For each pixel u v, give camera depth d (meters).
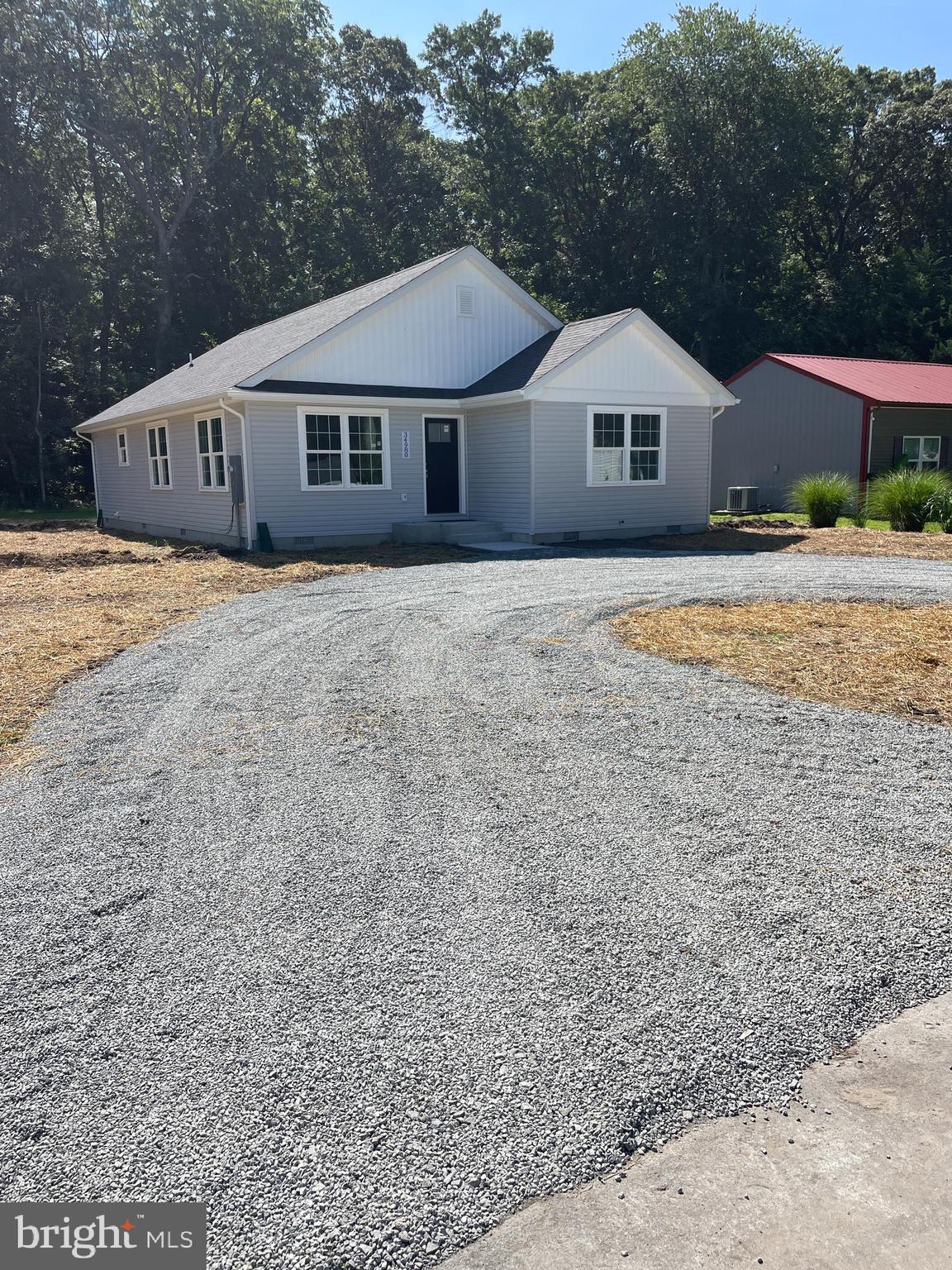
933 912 3.24
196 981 2.90
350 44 42.62
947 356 34.16
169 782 4.64
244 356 18.56
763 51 37.09
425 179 41.59
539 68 42.66
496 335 18.36
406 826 4.04
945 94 39.12
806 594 9.96
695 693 6.08
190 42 35.69
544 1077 2.43
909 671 6.56
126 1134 2.26
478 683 6.43
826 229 44.91
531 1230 1.98
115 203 37.97
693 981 2.85
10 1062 2.53
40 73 32.50
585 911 3.27
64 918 3.31
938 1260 1.90
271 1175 2.12
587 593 10.24
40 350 31.16
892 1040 2.60
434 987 2.84
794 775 4.55
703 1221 2.00
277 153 39.00
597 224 42.31
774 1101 2.36
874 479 21.91
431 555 14.51
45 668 7.19
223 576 12.39
